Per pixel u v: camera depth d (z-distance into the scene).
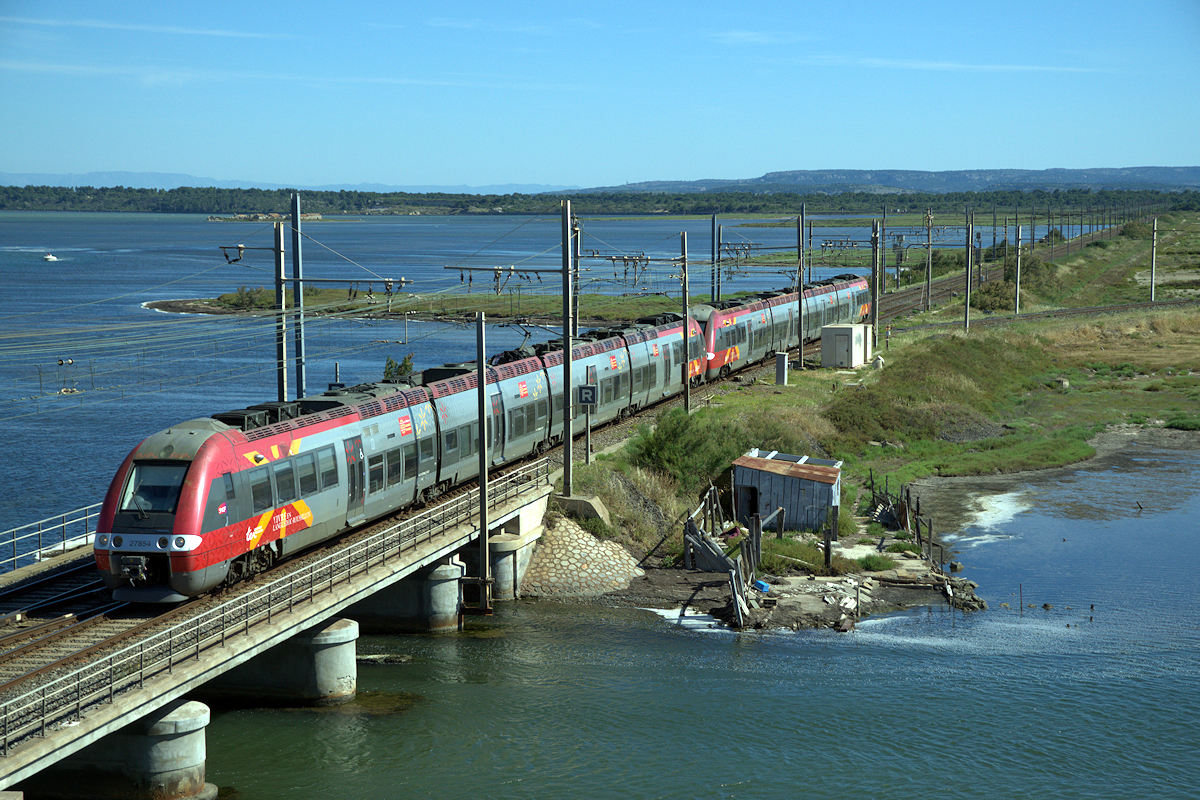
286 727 29.02
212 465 27.86
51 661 23.86
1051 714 30.56
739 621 36.97
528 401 46.50
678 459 50.00
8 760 19.20
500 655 34.50
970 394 77.38
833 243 109.44
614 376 55.06
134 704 21.94
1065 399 82.62
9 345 101.44
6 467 65.56
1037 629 37.28
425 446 38.56
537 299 150.25
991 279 157.50
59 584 30.19
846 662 34.25
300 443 31.66
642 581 41.53
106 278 186.12
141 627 26.14
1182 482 58.72
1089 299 145.00
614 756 27.75
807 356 86.12
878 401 68.44
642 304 142.62
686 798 25.59
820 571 42.22
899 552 44.78
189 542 26.80
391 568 31.48
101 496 59.94
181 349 107.94
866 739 28.95
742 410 61.44
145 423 77.19
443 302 142.50
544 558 41.50
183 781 24.05
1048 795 26.16
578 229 55.75
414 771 26.72
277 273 38.81
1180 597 40.53
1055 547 46.72
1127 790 26.45
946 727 29.69
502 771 26.83
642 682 32.44
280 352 38.50
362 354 104.44
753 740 28.81
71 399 84.19
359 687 31.80
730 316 72.44
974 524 50.28
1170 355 100.38
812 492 46.75
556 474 45.38
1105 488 57.31
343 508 33.69
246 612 26.00
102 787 23.84
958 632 37.00
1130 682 32.75
